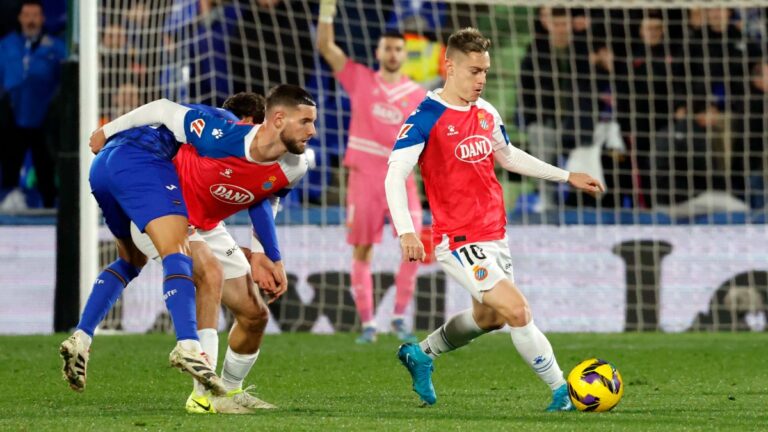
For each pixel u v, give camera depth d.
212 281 17.91
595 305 40.12
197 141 17.72
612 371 17.66
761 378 24.06
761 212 42.34
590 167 45.41
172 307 16.67
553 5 42.31
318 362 27.50
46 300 38.19
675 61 46.47
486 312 18.75
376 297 39.53
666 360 28.39
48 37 42.97
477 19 47.03
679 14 47.03
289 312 39.16
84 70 36.19
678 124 45.53
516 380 23.78
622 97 45.97
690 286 40.31
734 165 46.03
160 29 42.16
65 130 36.19
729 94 46.56
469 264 18.12
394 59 35.59
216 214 18.47
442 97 18.59
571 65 46.31
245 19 44.66
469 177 18.36
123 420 15.87
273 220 18.70
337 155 45.16
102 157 18.08
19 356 28.39
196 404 17.12
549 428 15.09
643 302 40.25
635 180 44.19
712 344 33.62
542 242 40.28
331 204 44.50
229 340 18.84
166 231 17.12
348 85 35.69
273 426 15.11
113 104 41.16
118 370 25.05
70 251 36.34
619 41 46.78
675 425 15.59
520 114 45.62
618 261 40.34
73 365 17.86
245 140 17.50
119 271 18.81
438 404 18.95
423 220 42.41
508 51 46.75
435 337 18.95
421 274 39.31
